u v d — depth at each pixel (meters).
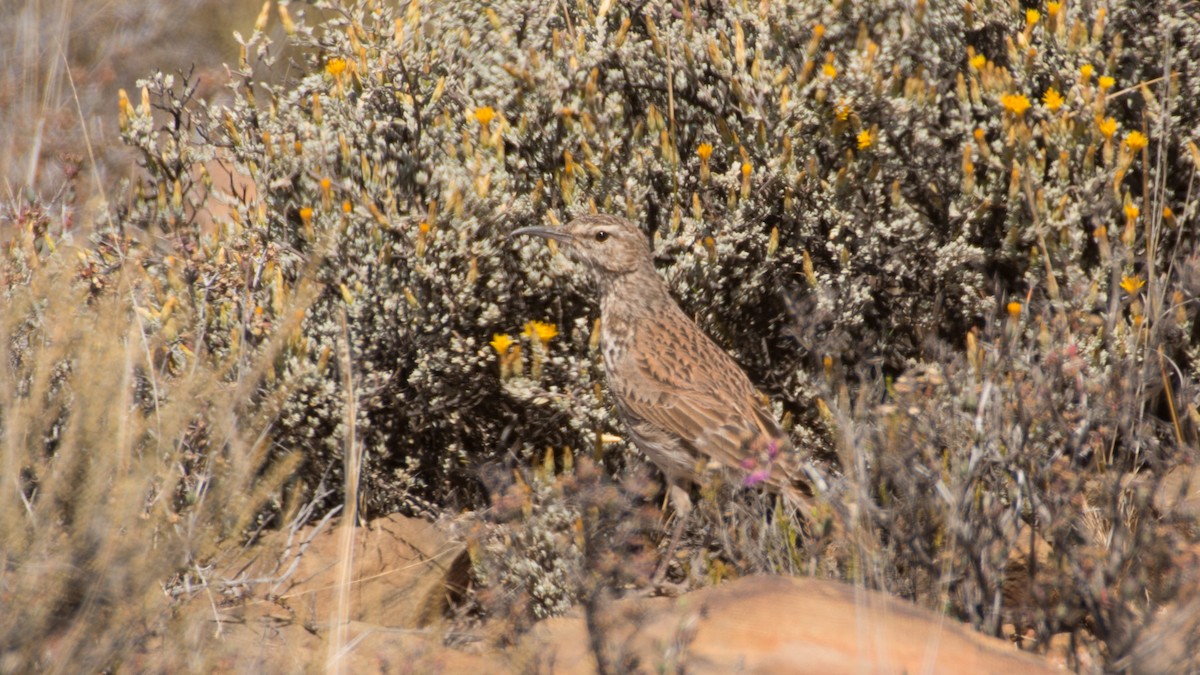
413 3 15.52
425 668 10.49
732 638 9.76
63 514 10.52
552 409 14.97
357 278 14.49
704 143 15.13
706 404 14.23
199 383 12.12
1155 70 15.27
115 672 10.02
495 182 14.52
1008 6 15.20
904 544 11.65
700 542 14.41
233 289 14.16
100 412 10.69
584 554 11.27
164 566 10.42
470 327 14.81
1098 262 14.99
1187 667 9.86
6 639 9.52
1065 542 11.23
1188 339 14.70
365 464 14.90
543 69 14.72
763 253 14.98
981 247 15.12
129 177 16.42
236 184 18.89
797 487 13.93
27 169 16.44
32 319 13.12
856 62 14.22
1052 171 14.62
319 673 10.32
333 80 15.23
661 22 15.48
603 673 9.36
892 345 15.55
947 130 14.73
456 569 13.89
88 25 22.00
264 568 12.96
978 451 11.74
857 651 9.52
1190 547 10.78
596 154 14.82
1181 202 15.43
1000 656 9.87
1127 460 12.95
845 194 14.76
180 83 22.30
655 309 14.61
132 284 13.32
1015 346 12.95
